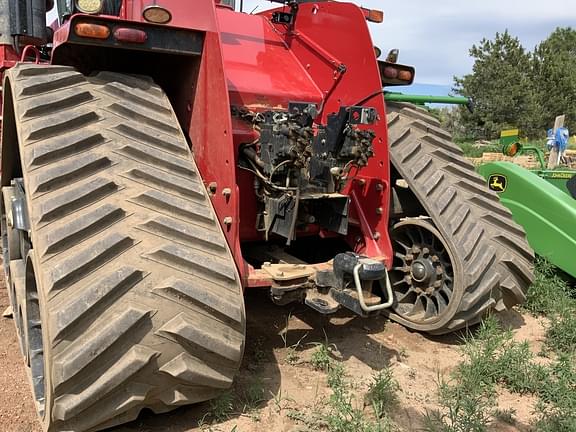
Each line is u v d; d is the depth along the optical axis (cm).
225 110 288
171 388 240
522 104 3647
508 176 500
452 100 397
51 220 232
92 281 222
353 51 372
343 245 402
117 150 258
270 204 327
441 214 366
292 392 299
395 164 387
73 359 213
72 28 260
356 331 390
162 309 229
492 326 370
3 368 315
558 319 417
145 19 273
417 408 293
